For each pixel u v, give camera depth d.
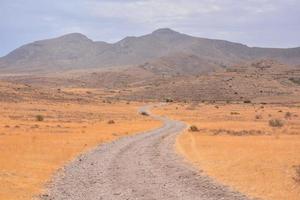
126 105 186.62
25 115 111.19
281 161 32.59
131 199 20.89
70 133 61.53
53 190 23.75
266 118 106.69
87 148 44.41
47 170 30.58
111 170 30.19
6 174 28.03
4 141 47.94
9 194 22.59
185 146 46.66
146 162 34.31
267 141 49.19
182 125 86.62
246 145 45.28
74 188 24.09
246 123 87.31
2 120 88.56
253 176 26.80
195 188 23.61
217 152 40.06
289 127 73.62
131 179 26.58
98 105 176.75
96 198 21.28
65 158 36.66
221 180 25.98
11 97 159.50
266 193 22.00
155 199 20.83
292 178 25.44
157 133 67.12
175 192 22.52
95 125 81.00
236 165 31.47
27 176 27.89
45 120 93.50
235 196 21.38
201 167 31.36
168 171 29.75
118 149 43.97
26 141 48.56
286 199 20.62
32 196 22.27
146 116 125.88
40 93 183.50
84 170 30.39
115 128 74.81
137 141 53.28
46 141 49.47
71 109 146.62
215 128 74.44
